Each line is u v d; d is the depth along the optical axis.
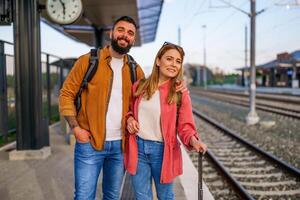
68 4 6.51
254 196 5.44
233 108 22.95
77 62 2.83
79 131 2.76
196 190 4.75
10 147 7.85
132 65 2.94
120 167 3.02
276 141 10.20
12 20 6.42
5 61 8.66
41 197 4.38
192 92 56.94
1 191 4.61
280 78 59.94
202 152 2.54
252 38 15.20
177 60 2.68
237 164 7.60
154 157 2.78
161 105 2.71
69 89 2.80
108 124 2.86
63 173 5.49
